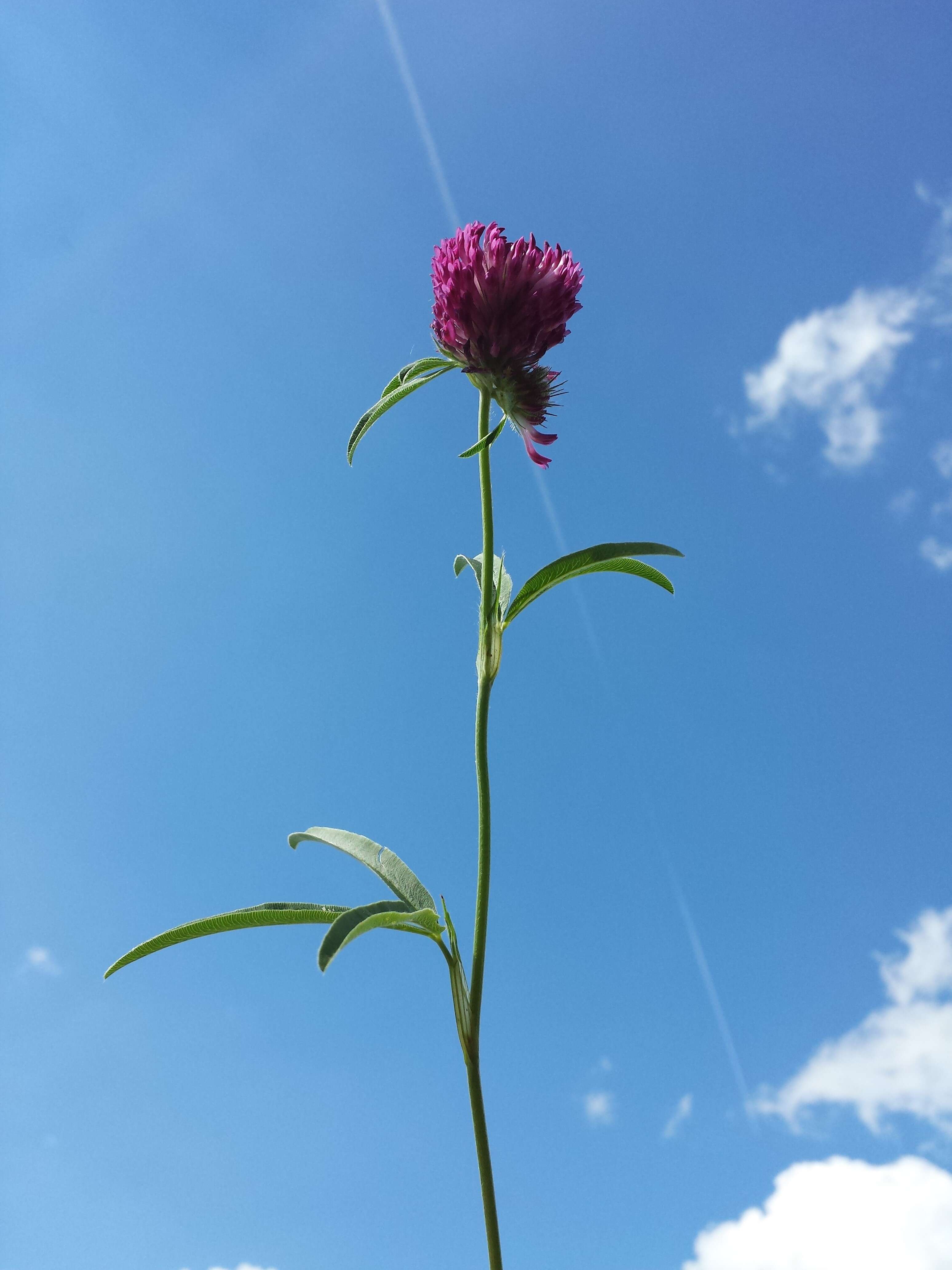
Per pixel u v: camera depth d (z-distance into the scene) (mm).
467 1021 166
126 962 177
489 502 193
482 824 178
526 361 197
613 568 214
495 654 187
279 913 178
